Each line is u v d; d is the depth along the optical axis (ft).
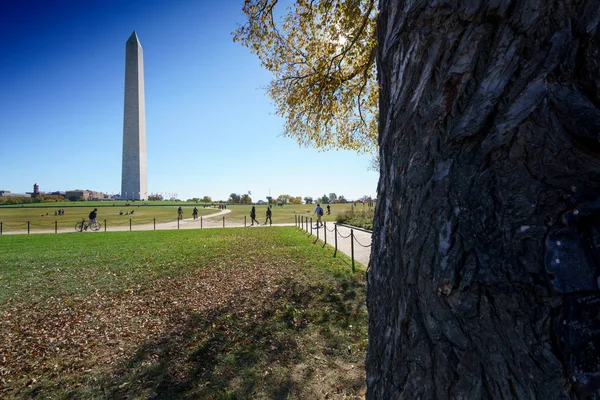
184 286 24.72
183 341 14.83
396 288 4.81
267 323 16.22
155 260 35.70
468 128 3.87
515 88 3.54
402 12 5.06
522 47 3.53
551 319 3.11
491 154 3.70
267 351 13.42
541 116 3.38
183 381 11.60
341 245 42.93
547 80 3.36
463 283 3.63
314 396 10.48
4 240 58.49
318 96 25.27
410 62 4.82
